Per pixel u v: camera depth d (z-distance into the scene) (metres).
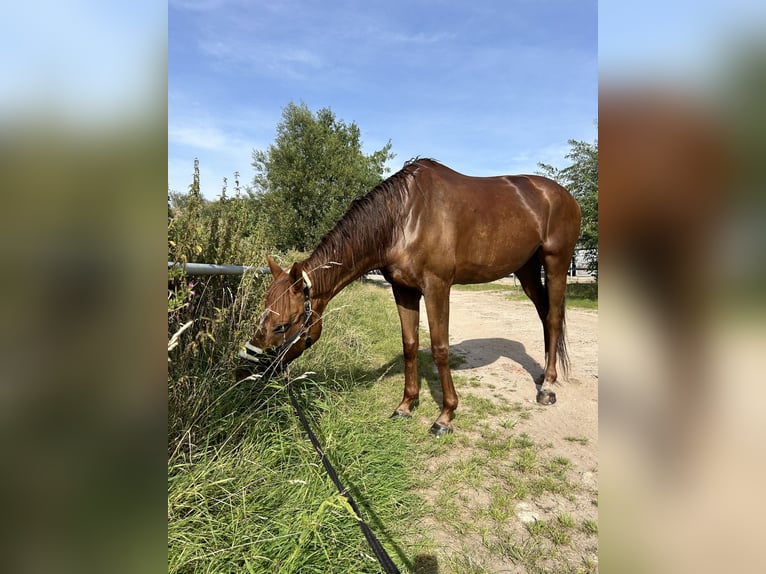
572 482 2.12
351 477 1.88
